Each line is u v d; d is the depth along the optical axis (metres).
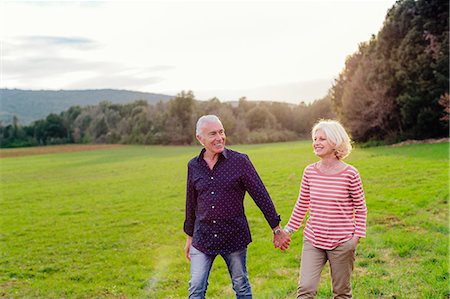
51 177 30.27
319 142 4.03
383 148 30.47
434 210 10.62
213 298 6.23
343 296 4.07
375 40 39.22
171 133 76.31
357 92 36.69
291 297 5.60
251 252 8.91
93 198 19.44
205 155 4.34
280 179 20.06
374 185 15.11
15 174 33.62
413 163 19.62
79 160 46.66
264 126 83.19
